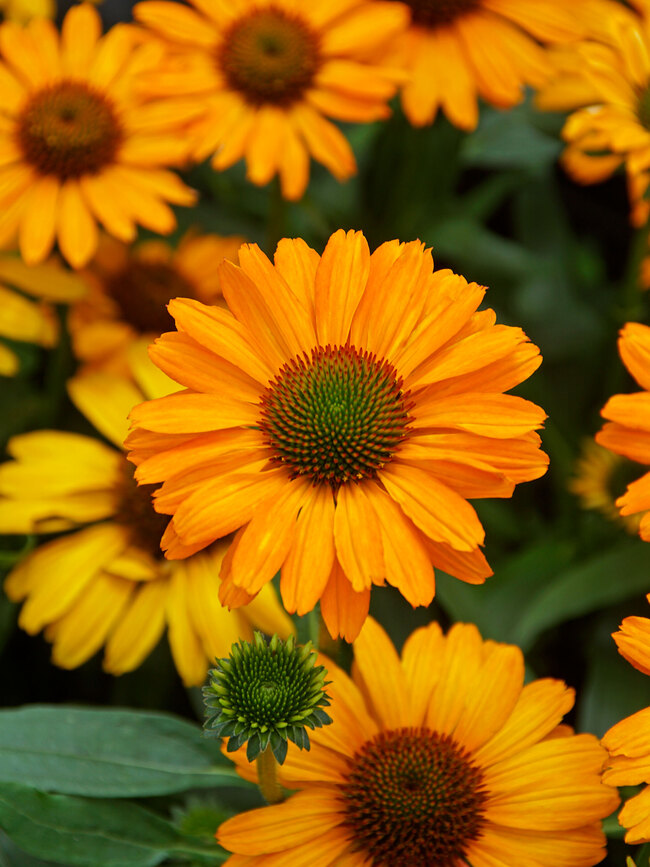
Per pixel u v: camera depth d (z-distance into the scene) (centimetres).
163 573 75
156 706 79
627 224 99
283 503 63
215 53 82
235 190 93
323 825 64
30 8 88
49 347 85
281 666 62
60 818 66
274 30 82
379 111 82
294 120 81
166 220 80
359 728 66
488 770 65
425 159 89
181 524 62
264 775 64
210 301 86
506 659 67
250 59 81
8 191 80
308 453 63
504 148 92
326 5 83
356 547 62
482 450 62
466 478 62
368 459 63
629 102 79
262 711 61
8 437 82
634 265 84
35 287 81
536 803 64
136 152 81
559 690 66
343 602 62
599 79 79
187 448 63
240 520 62
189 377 64
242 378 64
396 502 63
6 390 83
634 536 82
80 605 75
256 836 63
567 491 85
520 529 86
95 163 80
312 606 61
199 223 92
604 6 84
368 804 64
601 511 83
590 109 80
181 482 62
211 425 63
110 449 77
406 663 67
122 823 67
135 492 76
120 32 83
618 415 65
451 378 63
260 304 64
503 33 83
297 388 63
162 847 67
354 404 63
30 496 75
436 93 82
